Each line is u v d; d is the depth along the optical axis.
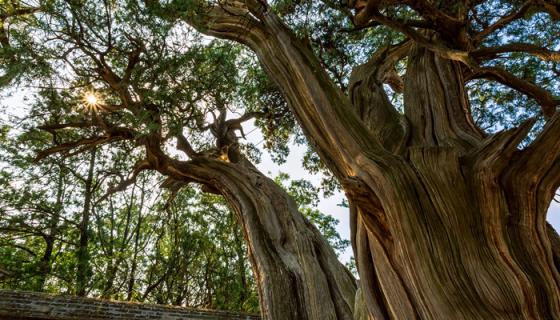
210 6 6.65
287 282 6.67
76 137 9.88
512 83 6.63
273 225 7.67
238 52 9.70
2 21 7.45
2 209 12.59
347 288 6.68
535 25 8.52
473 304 3.19
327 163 4.79
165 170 8.59
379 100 6.21
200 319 8.22
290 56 5.34
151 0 6.38
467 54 5.08
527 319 3.10
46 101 8.16
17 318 7.21
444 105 5.54
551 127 3.51
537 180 3.59
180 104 7.80
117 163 10.27
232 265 17.70
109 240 17.16
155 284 16.61
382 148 4.21
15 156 10.66
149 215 16.80
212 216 17.27
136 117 7.35
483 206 3.54
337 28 7.96
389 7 6.60
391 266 3.84
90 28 7.07
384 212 3.79
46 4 6.93
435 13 5.90
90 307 7.73
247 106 10.45
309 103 5.10
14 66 6.94
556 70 8.91
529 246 3.46
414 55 6.61
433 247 3.44
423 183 3.71
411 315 3.59
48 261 14.81
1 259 13.88
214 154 9.92
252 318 8.60
